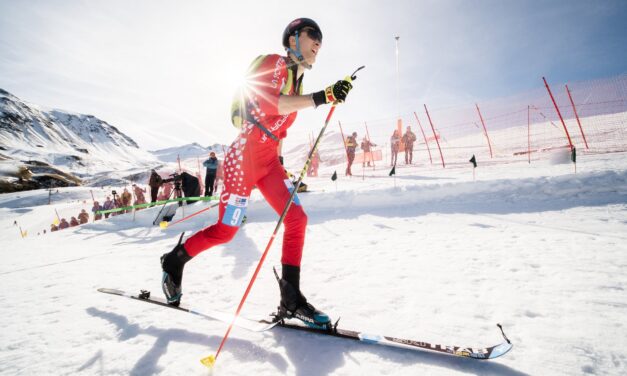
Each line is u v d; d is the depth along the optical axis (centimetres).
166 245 404
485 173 682
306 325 158
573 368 115
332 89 143
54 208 2127
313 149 158
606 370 113
